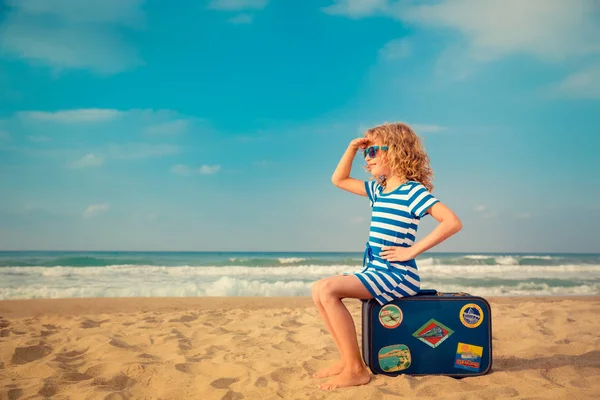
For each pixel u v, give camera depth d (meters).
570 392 2.89
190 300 10.08
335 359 3.98
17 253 47.44
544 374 3.39
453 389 3.00
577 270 24.06
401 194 3.33
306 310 8.01
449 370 3.29
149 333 5.46
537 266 24.39
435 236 3.09
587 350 4.25
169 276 18.62
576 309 7.16
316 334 5.31
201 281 16.70
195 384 3.38
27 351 4.43
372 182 3.66
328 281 3.18
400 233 3.30
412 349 3.27
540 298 10.86
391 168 3.42
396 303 3.28
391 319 3.27
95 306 9.05
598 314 6.79
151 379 3.54
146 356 4.25
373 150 3.46
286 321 6.43
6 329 5.91
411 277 3.28
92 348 4.57
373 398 2.81
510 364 3.73
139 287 14.28
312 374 3.58
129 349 4.54
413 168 3.42
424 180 3.52
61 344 4.83
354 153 3.68
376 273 3.22
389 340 3.27
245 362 3.99
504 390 2.93
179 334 5.41
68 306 9.01
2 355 4.35
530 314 6.75
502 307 7.70
